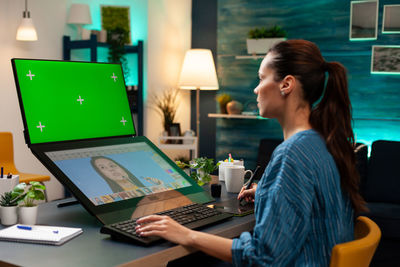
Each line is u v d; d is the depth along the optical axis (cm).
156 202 156
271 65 120
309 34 476
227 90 527
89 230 135
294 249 105
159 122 519
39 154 146
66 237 124
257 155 514
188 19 541
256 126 512
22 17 435
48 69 162
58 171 145
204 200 171
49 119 157
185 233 120
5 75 427
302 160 108
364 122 450
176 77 534
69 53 471
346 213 116
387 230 331
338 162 113
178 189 171
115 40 475
